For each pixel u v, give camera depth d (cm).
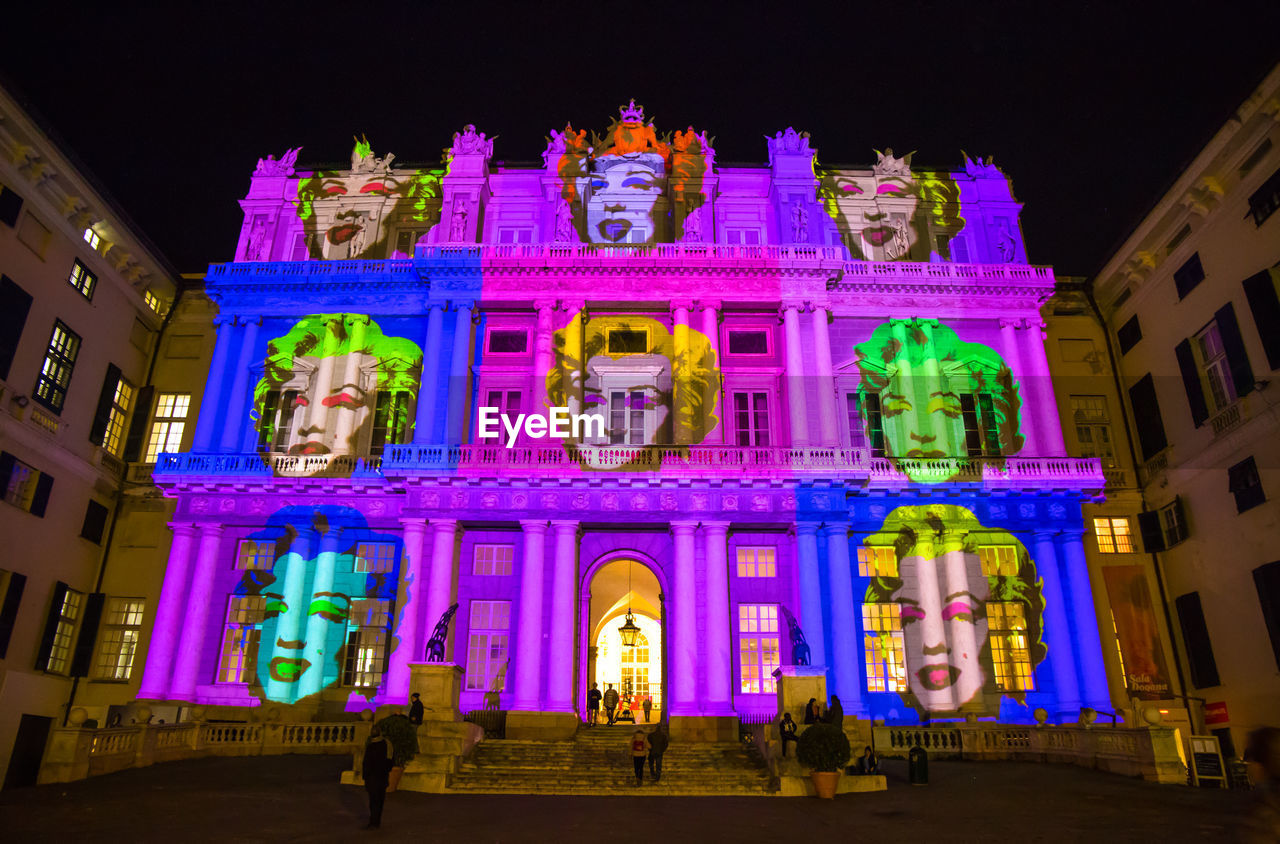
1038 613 3241
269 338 3619
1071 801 1955
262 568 3303
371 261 3688
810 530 3209
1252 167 2859
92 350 3369
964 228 3866
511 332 3609
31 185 2947
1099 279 3747
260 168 3947
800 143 3909
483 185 3819
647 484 3212
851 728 2375
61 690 3164
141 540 3459
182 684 3088
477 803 1909
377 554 3325
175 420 3666
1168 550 3362
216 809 1775
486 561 3300
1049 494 3347
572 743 2589
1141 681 3231
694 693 3005
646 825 1684
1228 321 2984
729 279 3575
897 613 3250
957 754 2767
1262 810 777
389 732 2066
